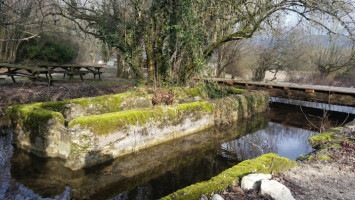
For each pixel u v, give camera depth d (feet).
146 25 26.11
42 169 14.17
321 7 22.22
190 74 28.35
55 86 31.07
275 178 10.71
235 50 50.60
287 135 24.64
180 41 26.23
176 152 18.37
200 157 17.83
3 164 14.49
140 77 26.91
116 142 16.03
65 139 14.67
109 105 20.75
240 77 65.92
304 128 27.55
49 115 15.05
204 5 25.80
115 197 12.24
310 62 61.72
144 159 16.72
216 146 20.25
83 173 14.15
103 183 13.43
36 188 12.35
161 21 26.14
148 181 14.07
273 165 11.44
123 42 26.43
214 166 16.43
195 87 28.45
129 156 16.74
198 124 22.75
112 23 27.99
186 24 24.70
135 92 23.34
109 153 15.72
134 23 26.58
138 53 26.63
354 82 57.62
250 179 9.59
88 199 11.89
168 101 21.49
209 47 27.37
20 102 24.00
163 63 27.25
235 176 10.00
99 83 37.65
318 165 12.84
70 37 66.39
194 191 8.63
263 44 58.59
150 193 12.76
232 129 25.70
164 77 27.25
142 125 17.61
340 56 58.65
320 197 9.53
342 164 12.94
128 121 16.62
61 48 63.57
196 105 22.36
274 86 37.76
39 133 15.35
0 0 28.30
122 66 49.06
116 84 37.47
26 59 58.23
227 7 27.22
